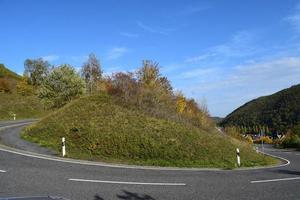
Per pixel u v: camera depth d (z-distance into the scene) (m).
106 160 21.78
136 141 24.97
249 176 17.38
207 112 46.31
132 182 14.26
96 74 60.41
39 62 94.19
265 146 75.69
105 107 31.06
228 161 25.59
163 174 16.98
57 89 57.47
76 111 30.83
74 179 14.27
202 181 15.27
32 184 13.02
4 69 115.75
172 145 25.27
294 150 56.22
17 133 31.14
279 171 20.20
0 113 62.41
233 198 11.80
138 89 34.16
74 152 23.28
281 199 11.69
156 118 30.48
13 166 16.44
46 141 25.83
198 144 26.62
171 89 41.22
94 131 26.22
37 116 65.44
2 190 11.96
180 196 11.98
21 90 85.00
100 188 12.84
